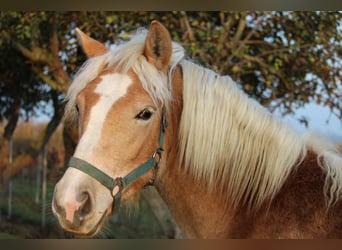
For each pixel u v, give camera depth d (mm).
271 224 1837
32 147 5980
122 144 1727
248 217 1907
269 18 4488
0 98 5996
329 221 1755
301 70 4695
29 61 5051
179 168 1972
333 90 4613
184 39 4375
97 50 2115
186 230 2059
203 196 1965
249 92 4797
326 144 1975
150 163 1840
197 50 4195
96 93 1762
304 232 1771
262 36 4688
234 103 1933
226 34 4387
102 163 1693
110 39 4648
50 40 4879
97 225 1704
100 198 1691
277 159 1886
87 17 4453
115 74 1818
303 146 1920
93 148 1694
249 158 1917
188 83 1948
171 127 1929
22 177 8992
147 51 1863
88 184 1664
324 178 1838
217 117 1918
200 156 1922
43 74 5043
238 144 1921
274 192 1868
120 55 1862
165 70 1893
